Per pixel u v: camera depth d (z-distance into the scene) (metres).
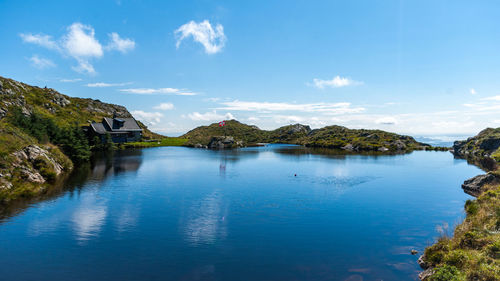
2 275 18.45
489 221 22.92
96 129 121.94
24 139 54.41
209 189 45.03
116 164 72.31
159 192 42.75
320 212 32.91
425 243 23.66
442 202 37.28
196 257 21.22
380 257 21.08
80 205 35.31
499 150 91.12
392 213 32.44
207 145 148.75
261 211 33.22
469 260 17.36
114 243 23.78
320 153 113.19
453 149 130.62
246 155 102.12
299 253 21.92
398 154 109.94
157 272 18.94
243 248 22.86
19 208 33.62
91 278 18.19
